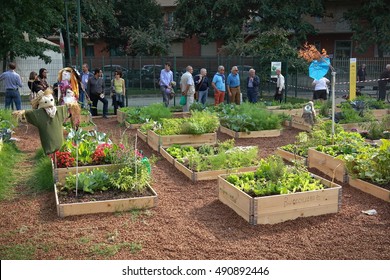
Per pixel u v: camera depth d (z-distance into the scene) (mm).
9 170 8945
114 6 37781
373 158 7570
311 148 9055
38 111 7129
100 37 39531
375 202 7051
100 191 7195
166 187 7875
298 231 6004
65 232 5988
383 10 31500
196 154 8797
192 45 42938
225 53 29672
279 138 12336
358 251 5406
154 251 5418
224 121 13078
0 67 29438
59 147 7359
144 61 29125
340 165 8047
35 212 6730
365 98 16984
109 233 5941
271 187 6477
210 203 7078
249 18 33031
